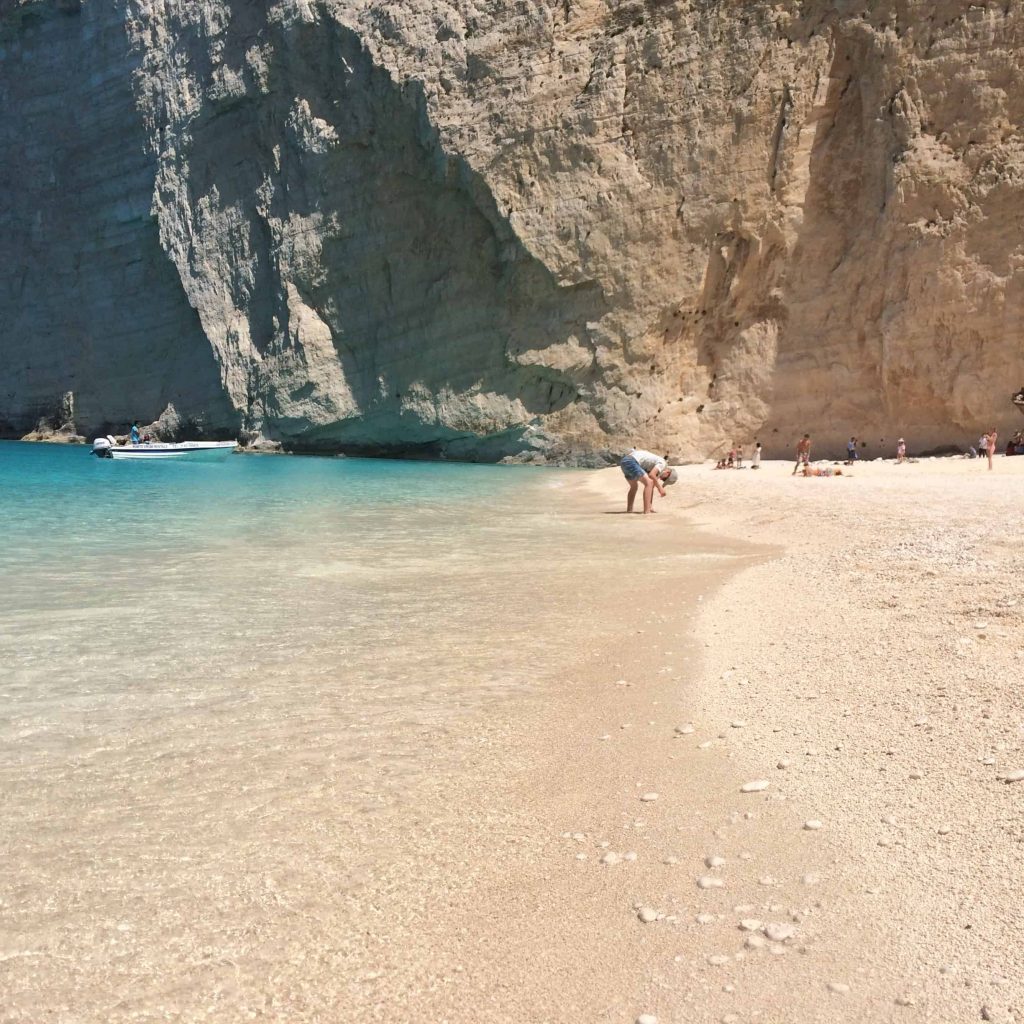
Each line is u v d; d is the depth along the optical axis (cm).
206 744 494
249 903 335
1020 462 2697
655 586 953
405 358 4122
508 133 3719
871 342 3306
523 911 326
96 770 457
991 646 579
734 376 3541
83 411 5166
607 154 3647
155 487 2395
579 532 1478
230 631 760
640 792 421
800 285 3456
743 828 377
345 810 411
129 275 4950
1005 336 3047
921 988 269
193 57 4516
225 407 4594
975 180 3091
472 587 961
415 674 628
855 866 338
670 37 3569
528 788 432
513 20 3762
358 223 4134
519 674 627
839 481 2219
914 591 774
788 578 932
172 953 305
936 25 3170
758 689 557
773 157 3459
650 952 298
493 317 3928
